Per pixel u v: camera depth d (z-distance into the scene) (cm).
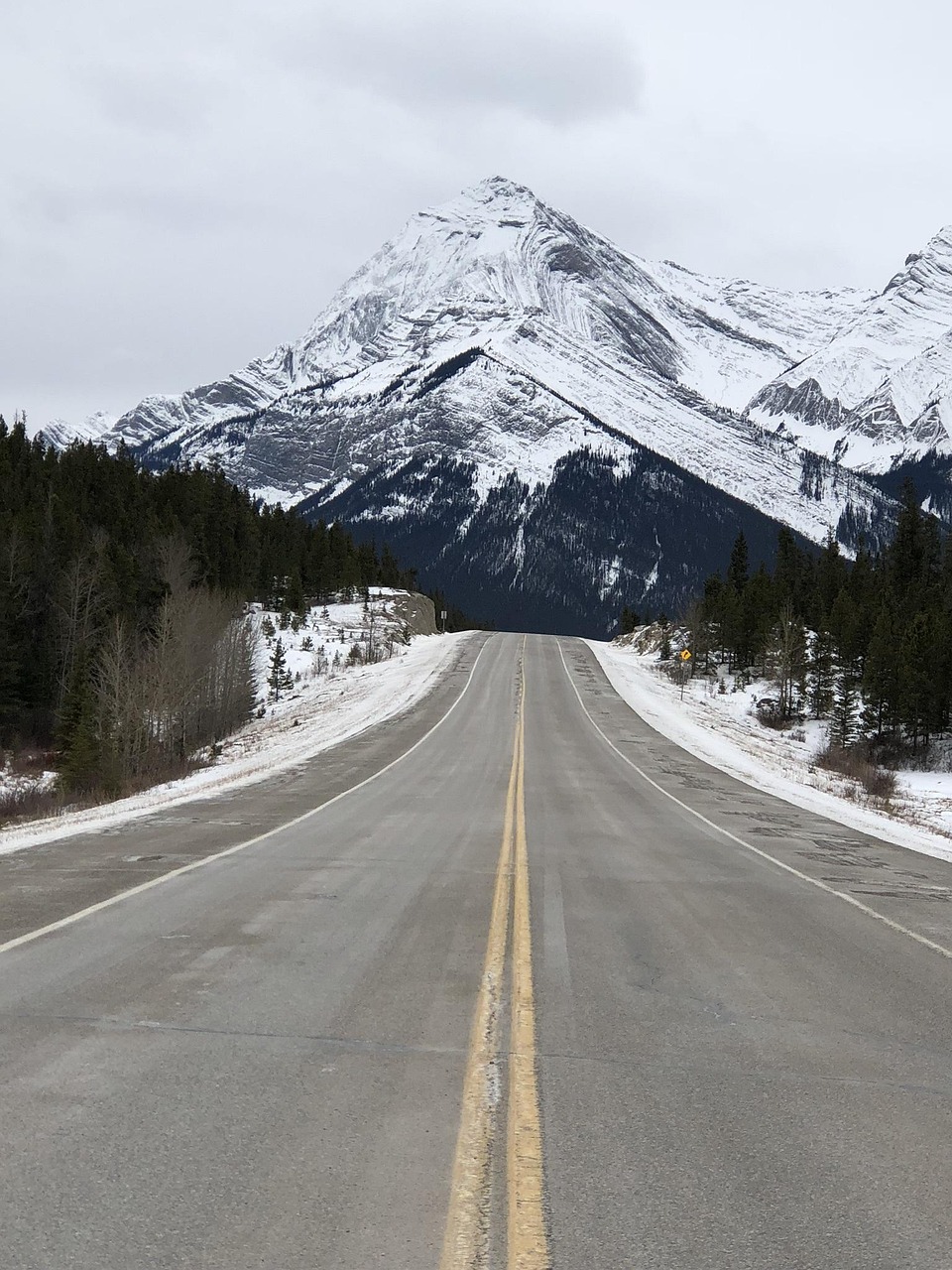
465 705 4706
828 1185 362
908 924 898
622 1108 428
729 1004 604
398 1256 303
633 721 4303
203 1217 323
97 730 3597
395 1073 461
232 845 1243
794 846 1464
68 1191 338
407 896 924
